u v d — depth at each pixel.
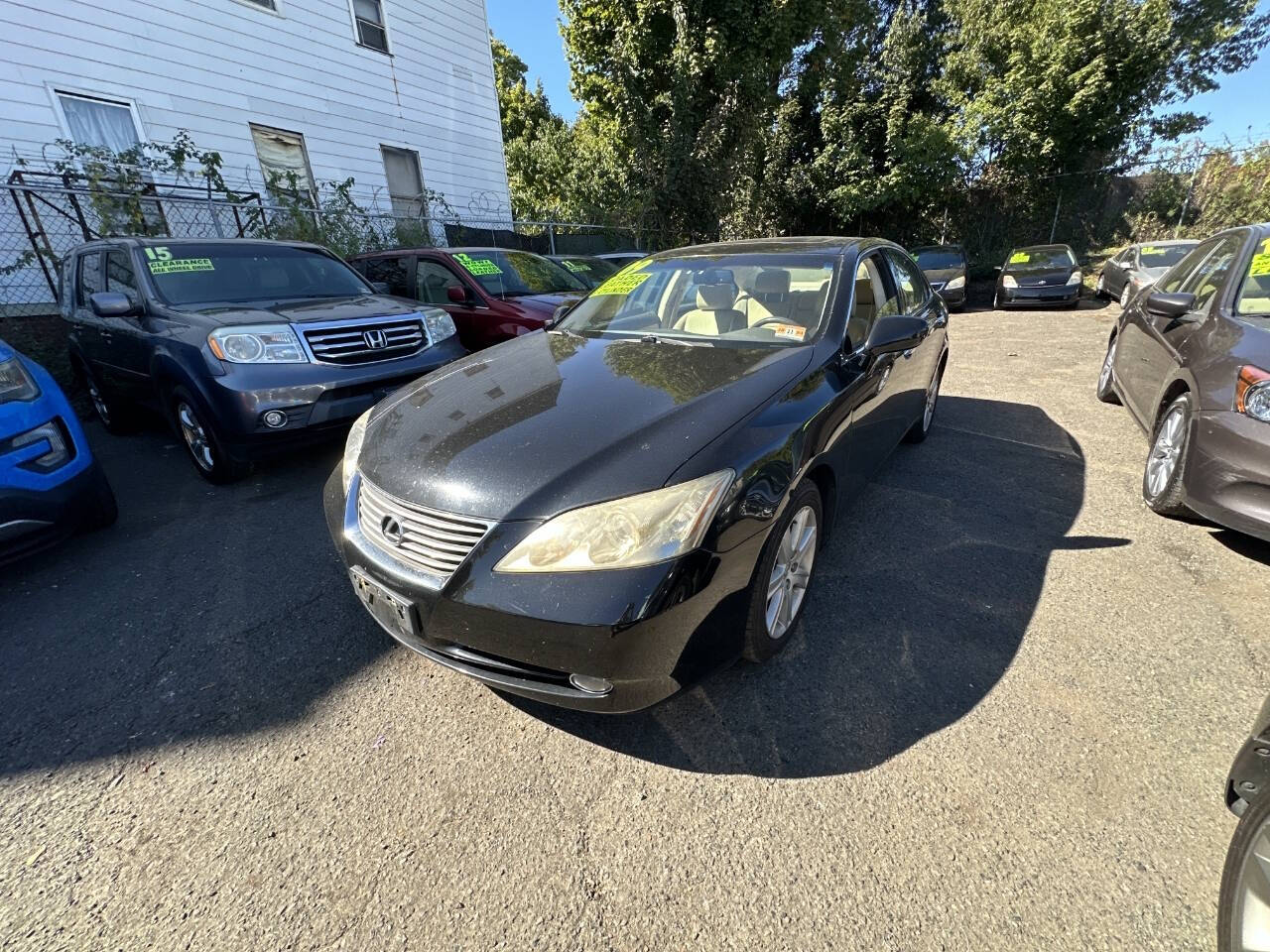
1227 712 1.99
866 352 2.67
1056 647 2.32
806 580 2.40
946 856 1.57
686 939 1.41
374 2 10.28
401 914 1.49
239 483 4.30
